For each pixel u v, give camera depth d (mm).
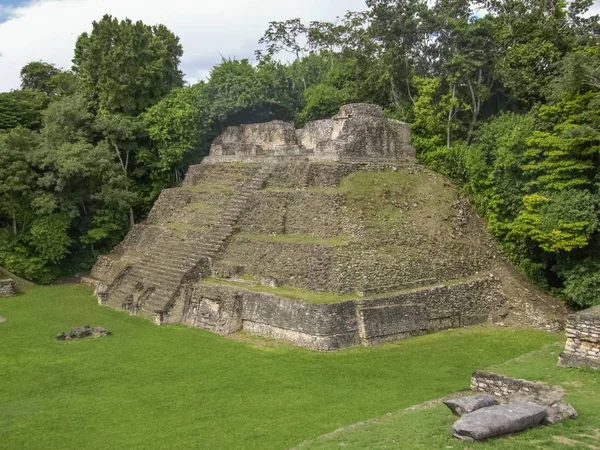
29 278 35906
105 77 40250
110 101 40094
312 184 29359
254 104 42375
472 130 36312
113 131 38906
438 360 20516
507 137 29766
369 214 26969
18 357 21328
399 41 37219
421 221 28219
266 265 26281
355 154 30828
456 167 32562
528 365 17016
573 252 26438
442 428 12602
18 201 36094
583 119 26047
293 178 30078
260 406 16297
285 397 16953
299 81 51719
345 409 15875
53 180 35406
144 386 18203
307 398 16828
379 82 37469
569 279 25859
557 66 30781
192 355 21359
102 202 38688
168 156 39719
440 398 15812
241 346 22391
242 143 38625
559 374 15961
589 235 25141
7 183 34875
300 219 27516
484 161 31219
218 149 39062
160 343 23016
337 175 28781
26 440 14445
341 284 23359
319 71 53156
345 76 43906
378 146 31969
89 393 17703
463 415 12531
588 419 12672
